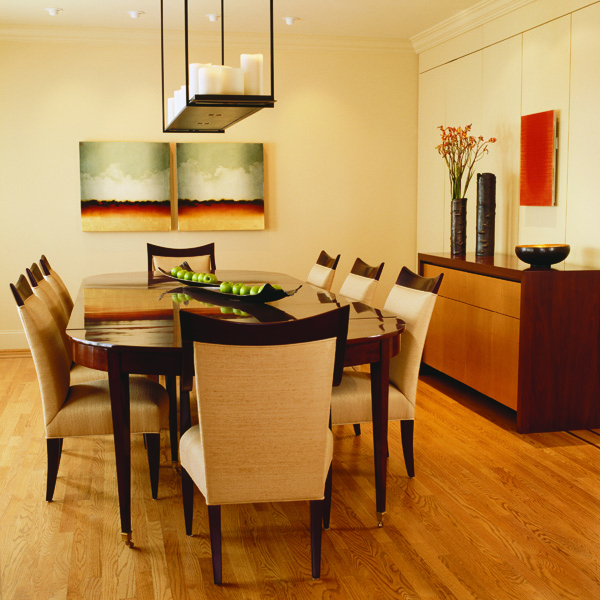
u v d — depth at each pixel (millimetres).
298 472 2314
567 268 4039
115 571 2475
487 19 5227
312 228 6516
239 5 5152
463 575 2441
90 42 5922
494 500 3055
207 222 6234
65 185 6035
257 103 3295
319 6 5215
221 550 2600
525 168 4734
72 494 3127
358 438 3885
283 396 2225
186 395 2646
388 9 5324
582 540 2693
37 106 5910
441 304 4938
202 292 3875
